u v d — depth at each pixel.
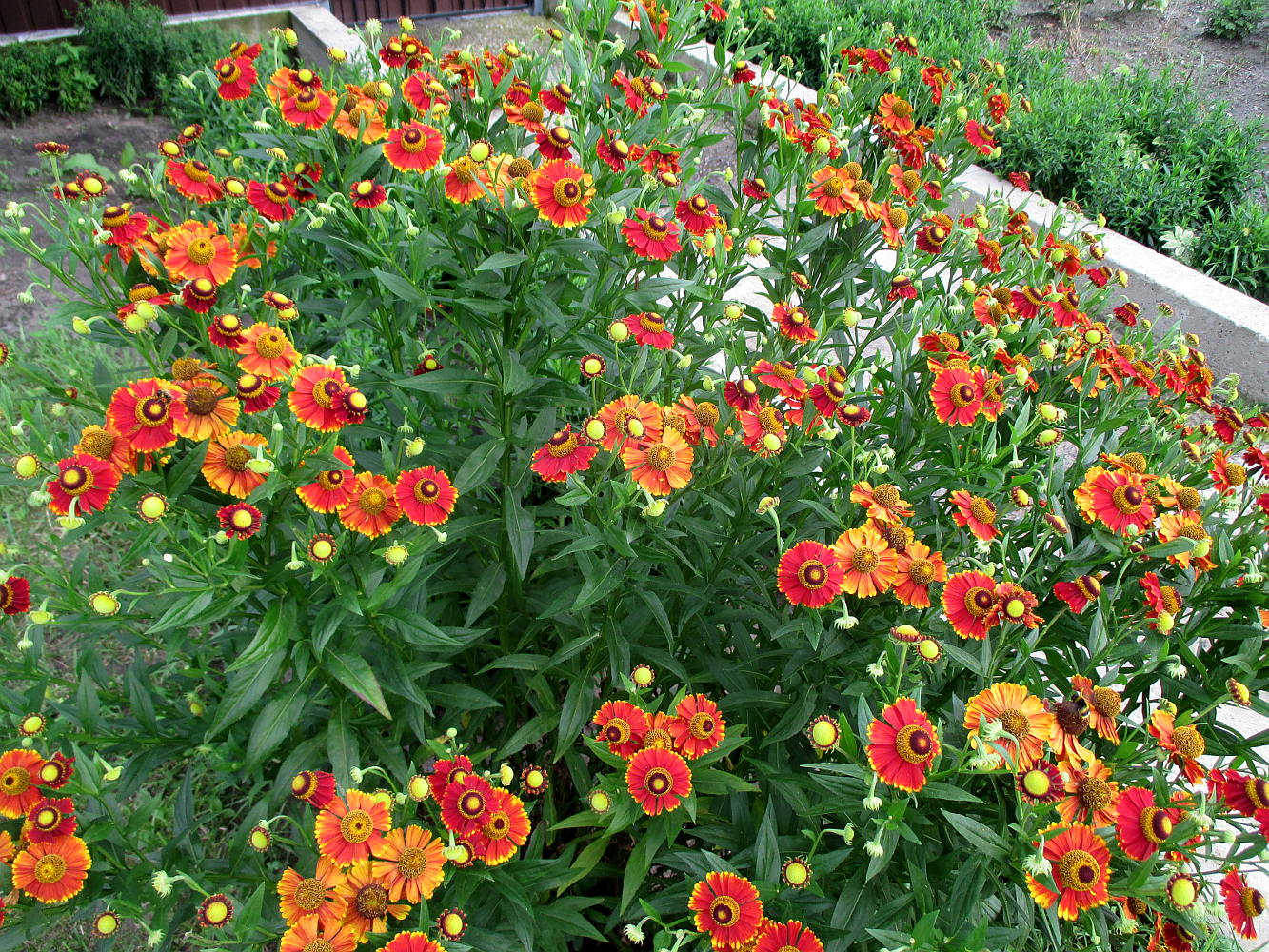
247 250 2.34
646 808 1.75
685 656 2.54
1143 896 1.60
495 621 2.59
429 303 2.12
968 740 1.62
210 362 1.99
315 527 1.90
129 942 2.62
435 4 9.96
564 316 2.26
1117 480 2.05
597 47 2.70
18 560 3.55
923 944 1.54
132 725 2.18
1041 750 1.66
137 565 3.33
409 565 1.78
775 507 2.20
